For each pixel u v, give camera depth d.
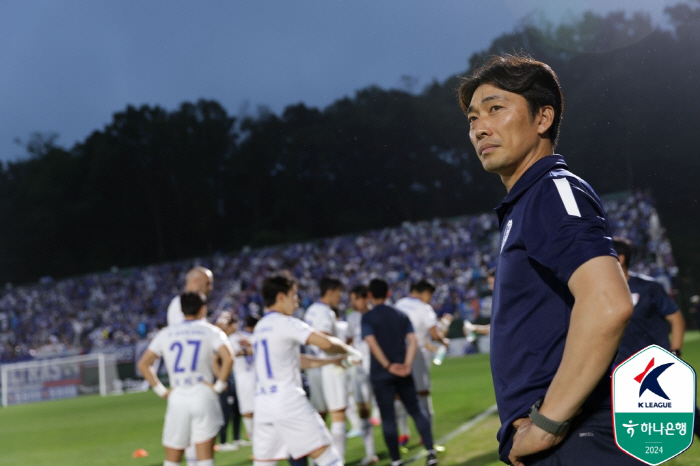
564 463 1.45
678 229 38.53
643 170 31.94
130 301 40.41
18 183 71.88
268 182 68.44
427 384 7.04
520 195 1.57
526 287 1.50
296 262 40.09
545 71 1.67
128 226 68.88
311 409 4.34
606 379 1.51
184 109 69.12
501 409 1.55
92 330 36.81
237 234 67.69
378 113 61.38
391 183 62.50
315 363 4.94
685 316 23.81
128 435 11.04
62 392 23.81
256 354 4.43
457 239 36.72
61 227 67.88
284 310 4.56
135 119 68.94
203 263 43.00
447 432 7.58
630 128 27.16
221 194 69.62
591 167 29.53
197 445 4.82
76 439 11.10
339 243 40.88
